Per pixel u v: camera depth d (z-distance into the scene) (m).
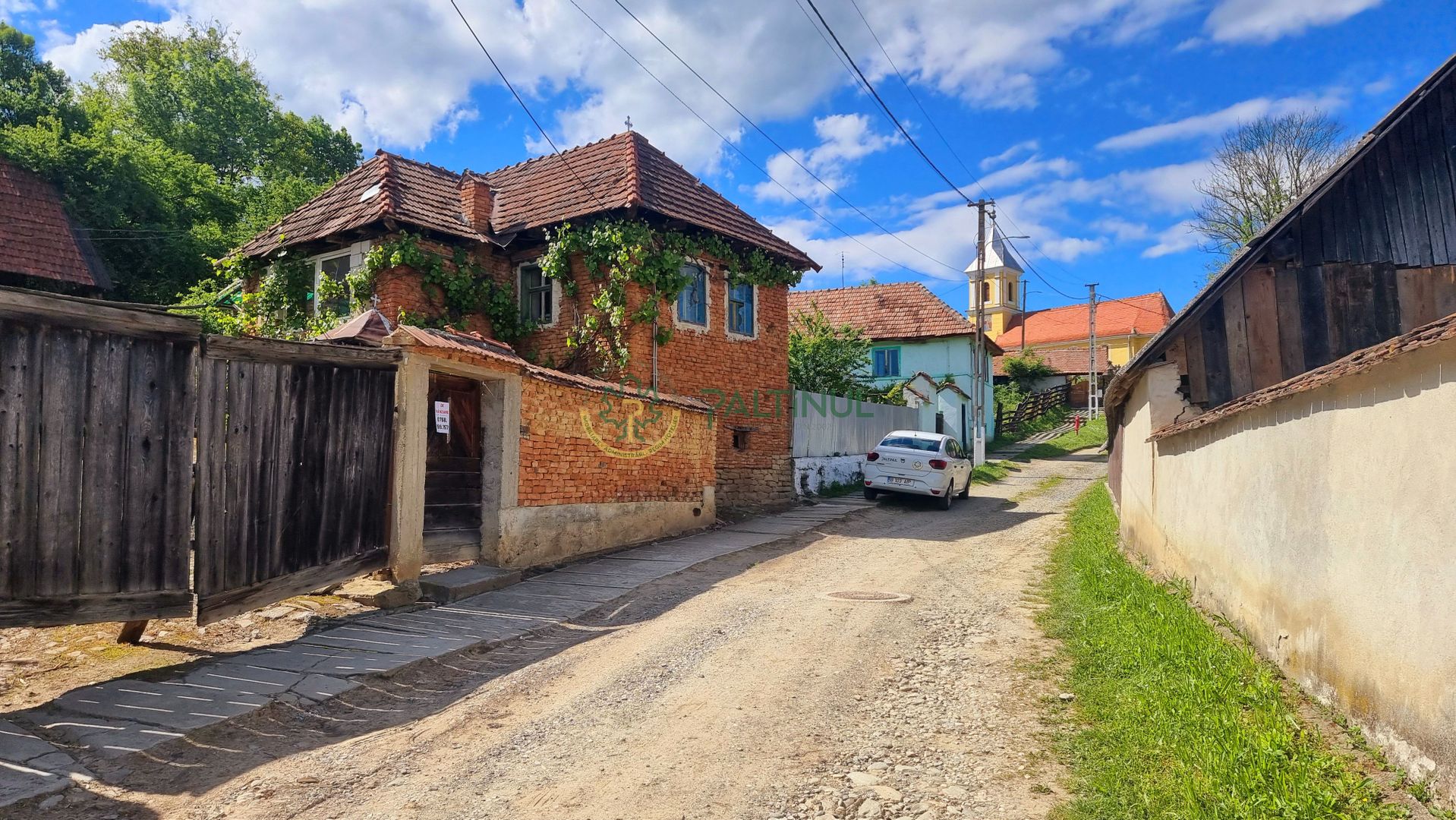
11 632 6.10
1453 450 3.41
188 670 5.51
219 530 5.72
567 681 5.61
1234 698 4.80
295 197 29.95
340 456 6.97
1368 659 4.11
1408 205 9.19
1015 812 3.65
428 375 8.59
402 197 13.85
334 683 5.37
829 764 4.19
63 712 4.63
